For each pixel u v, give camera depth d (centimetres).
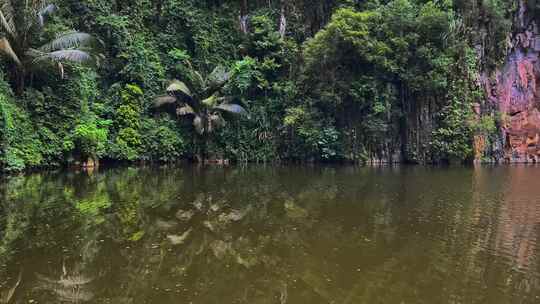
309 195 1184
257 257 610
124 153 2212
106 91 2317
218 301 448
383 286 494
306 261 588
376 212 935
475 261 591
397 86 2622
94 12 2338
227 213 920
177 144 2453
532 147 3002
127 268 555
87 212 906
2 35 1666
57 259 586
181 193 1201
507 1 3011
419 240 699
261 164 2552
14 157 1612
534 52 3133
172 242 684
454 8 2811
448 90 2634
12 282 497
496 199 1117
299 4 2923
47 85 1892
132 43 2425
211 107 2527
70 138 1898
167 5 2692
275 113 2695
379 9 2631
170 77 2598
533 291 484
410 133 2645
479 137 2727
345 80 2580
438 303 447
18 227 762
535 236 728
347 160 2586
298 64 2739
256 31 2736
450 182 1520
